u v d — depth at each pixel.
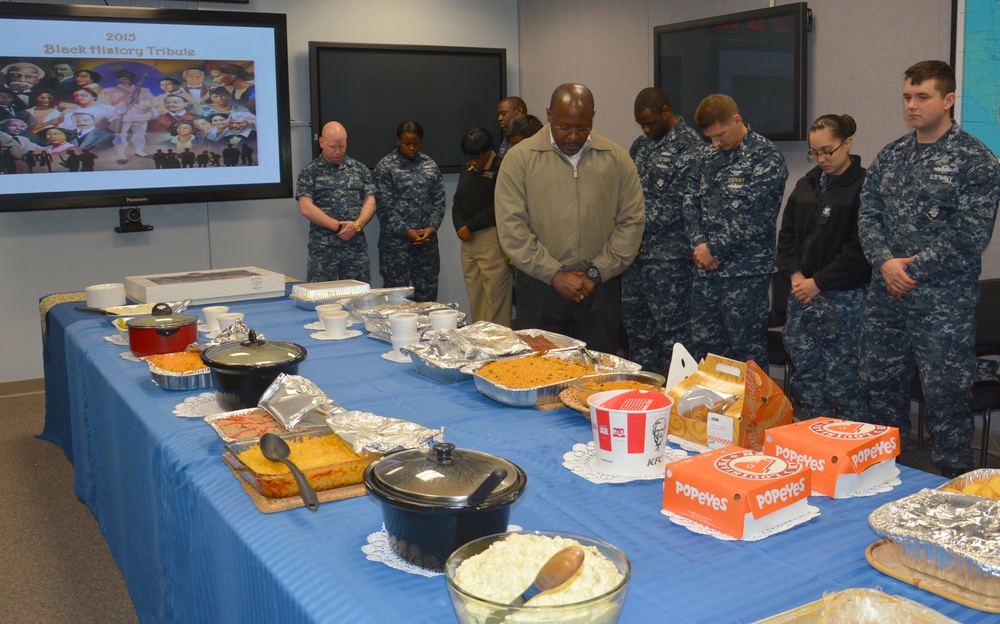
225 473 1.33
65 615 2.29
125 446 1.86
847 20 3.98
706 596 0.91
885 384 3.00
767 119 4.37
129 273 5.20
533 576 0.78
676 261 4.13
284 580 0.99
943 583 0.91
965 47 3.48
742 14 4.42
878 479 1.22
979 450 3.46
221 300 3.03
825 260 3.24
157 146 5.00
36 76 4.64
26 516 2.97
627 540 1.06
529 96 6.30
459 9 6.07
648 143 4.21
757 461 1.15
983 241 2.63
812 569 0.97
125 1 5.06
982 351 3.06
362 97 5.70
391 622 0.87
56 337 3.22
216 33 5.06
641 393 1.31
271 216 5.59
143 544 1.78
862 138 4.00
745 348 3.60
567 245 2.78
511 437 1.48
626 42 5.33
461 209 5.11
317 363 2.10
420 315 2.42
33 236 4.92
